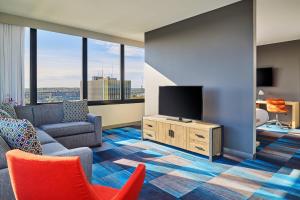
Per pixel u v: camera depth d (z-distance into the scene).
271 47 6.40
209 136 3.16
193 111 3.63
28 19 4.09
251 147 3.21
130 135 4.81
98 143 3.95
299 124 5.85
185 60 4.12
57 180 0.91
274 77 6.37
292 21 4.25
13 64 4.04
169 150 3.67
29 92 4.36
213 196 2.16
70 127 3.65
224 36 3.47
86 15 3.93
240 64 3.28
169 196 2.16
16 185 1.00
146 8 3.57
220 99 3.56
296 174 2.69
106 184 2.41
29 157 0.94
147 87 5.04
